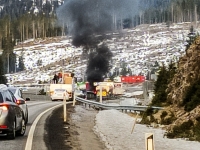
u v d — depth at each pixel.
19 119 17.52
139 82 96.44
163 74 34.94
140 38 181.38
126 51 154.62
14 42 186.62
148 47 164.00
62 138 18.05
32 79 123.81
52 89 56.66
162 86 31.47
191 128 20.09
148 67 124.00
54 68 141.88
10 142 15.95
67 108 39.66
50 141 16.77
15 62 146.88
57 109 37.03
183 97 25.31
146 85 47.06
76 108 40.66
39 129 20.81
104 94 62.03
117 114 33.12
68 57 157.88
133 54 150.50
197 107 21.56
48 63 154.62
